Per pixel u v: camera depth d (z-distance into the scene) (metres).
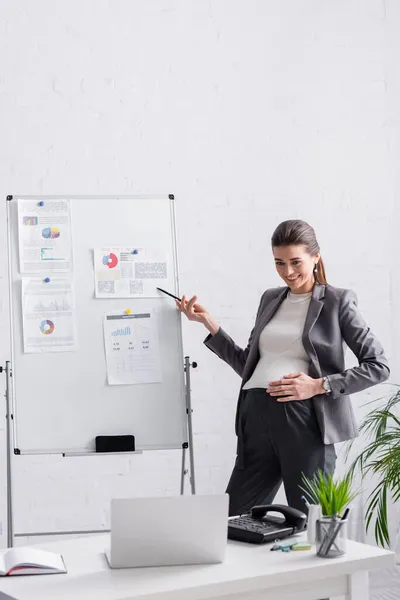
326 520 1.85
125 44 3.65
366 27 3.94
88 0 3.62
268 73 3.81
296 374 2.59
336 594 1.84
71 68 3.59
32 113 3.55
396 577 3.47
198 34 3.73
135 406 2.97
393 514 3.85
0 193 3.50
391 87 3.95
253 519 2.10
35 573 1.74
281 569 1.76
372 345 2.68
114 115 3.63
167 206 3.13
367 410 3.88
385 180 3.94
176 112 3.70
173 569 1.77
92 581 1.69
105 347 2.99
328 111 3.88
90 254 3.04
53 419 2.91
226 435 3.69
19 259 3.00
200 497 1.77
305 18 3.87
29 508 3.50
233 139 3.75
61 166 3.57
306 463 2.58
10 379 2.93
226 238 3.72
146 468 3.61
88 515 3.55
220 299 3.71
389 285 3.93
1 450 3.46
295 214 3.82
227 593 1.68
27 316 2.96
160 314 3.04
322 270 2.79
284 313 2.76
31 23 3.56
